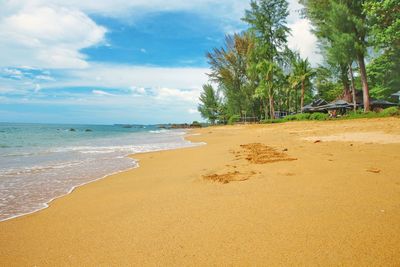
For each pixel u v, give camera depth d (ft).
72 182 19.38
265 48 123.24
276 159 21.40
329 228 8.03
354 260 6.29
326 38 94.43
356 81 146.00
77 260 7.50
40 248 8.51
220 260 6.81
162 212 10.98
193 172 19.72
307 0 90.68
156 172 21.54
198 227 9.04
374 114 70.03
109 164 27.53
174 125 290.15
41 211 12.73
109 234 9.16
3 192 16.62
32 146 51.75
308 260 6.44
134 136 95.50
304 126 72.64
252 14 123.54
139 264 6.96
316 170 15.97
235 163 21.76
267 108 155.22
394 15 60.75
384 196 10.46
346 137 34.81
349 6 76.69
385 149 22.25
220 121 217.15
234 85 159.22
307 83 139.54
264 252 6.99
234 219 9.44
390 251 6.54
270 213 9.68
